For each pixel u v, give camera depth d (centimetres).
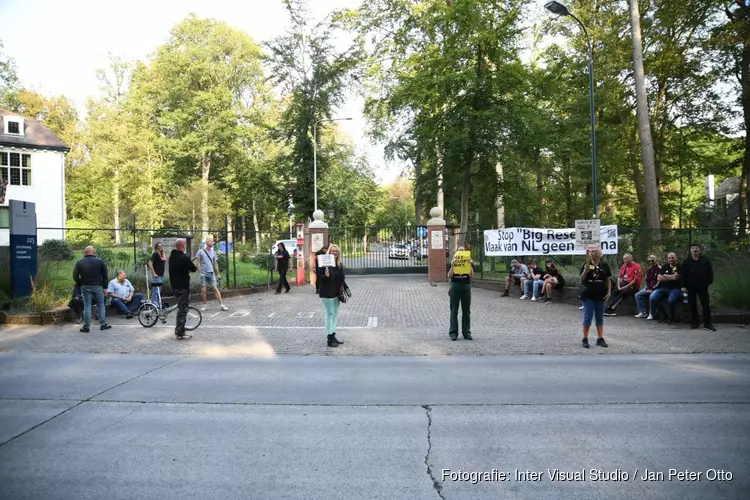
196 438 491
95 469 423
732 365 779
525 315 1314
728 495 377
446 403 598
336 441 482
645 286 1273
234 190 4719
